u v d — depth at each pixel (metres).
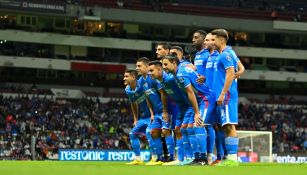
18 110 66.88
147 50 78.31
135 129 20.08
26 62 73.88
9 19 75.88
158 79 17.19
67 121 66.75
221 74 15.37
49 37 74.12
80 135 63.53
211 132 15.94
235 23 78.50
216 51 15.92
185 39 80.81
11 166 12.83
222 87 15.35
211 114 15.63
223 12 78.56
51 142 59.72
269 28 79.75
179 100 16.61
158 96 18.66
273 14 80.00
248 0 84.19
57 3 71.81
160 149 19.14
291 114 77.50
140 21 75.50
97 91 79.06
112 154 47.22
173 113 18.28
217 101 15.06
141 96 19.64
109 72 77.44
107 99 75.00
